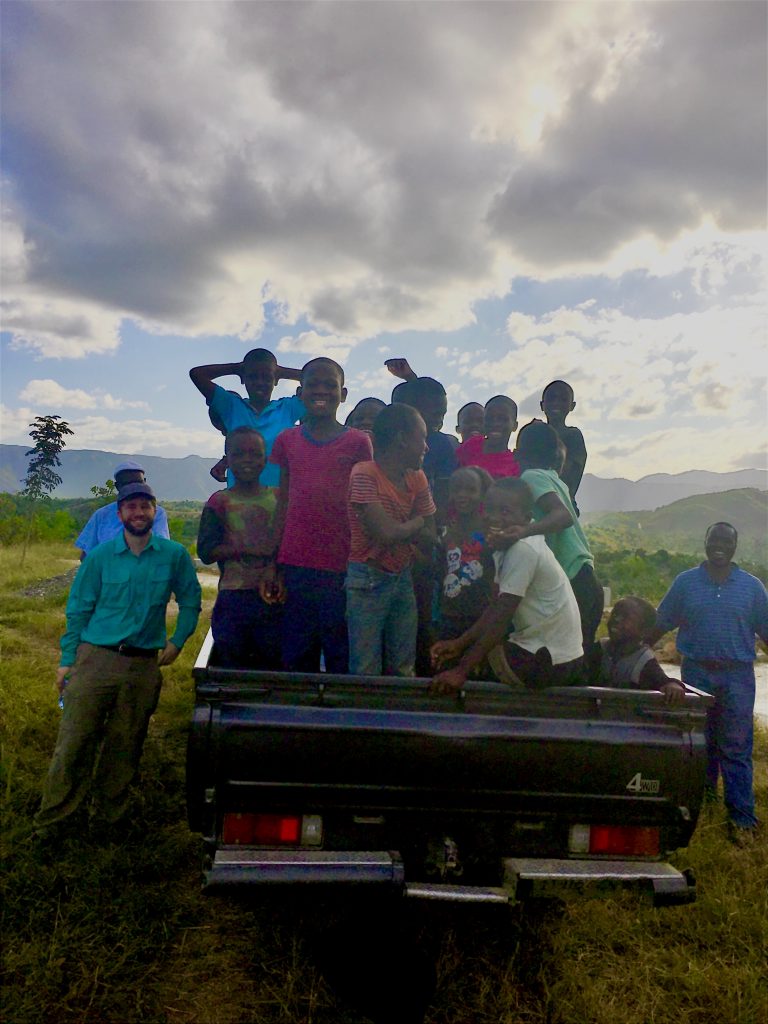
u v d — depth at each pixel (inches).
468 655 120.3
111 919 131.6
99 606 168.9
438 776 117.0
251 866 110.3
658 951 135.9
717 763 205.9
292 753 114.3
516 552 124.9
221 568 166.1
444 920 140.2
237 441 165.2
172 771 201.5
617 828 122.4
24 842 151.5
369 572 133.6
